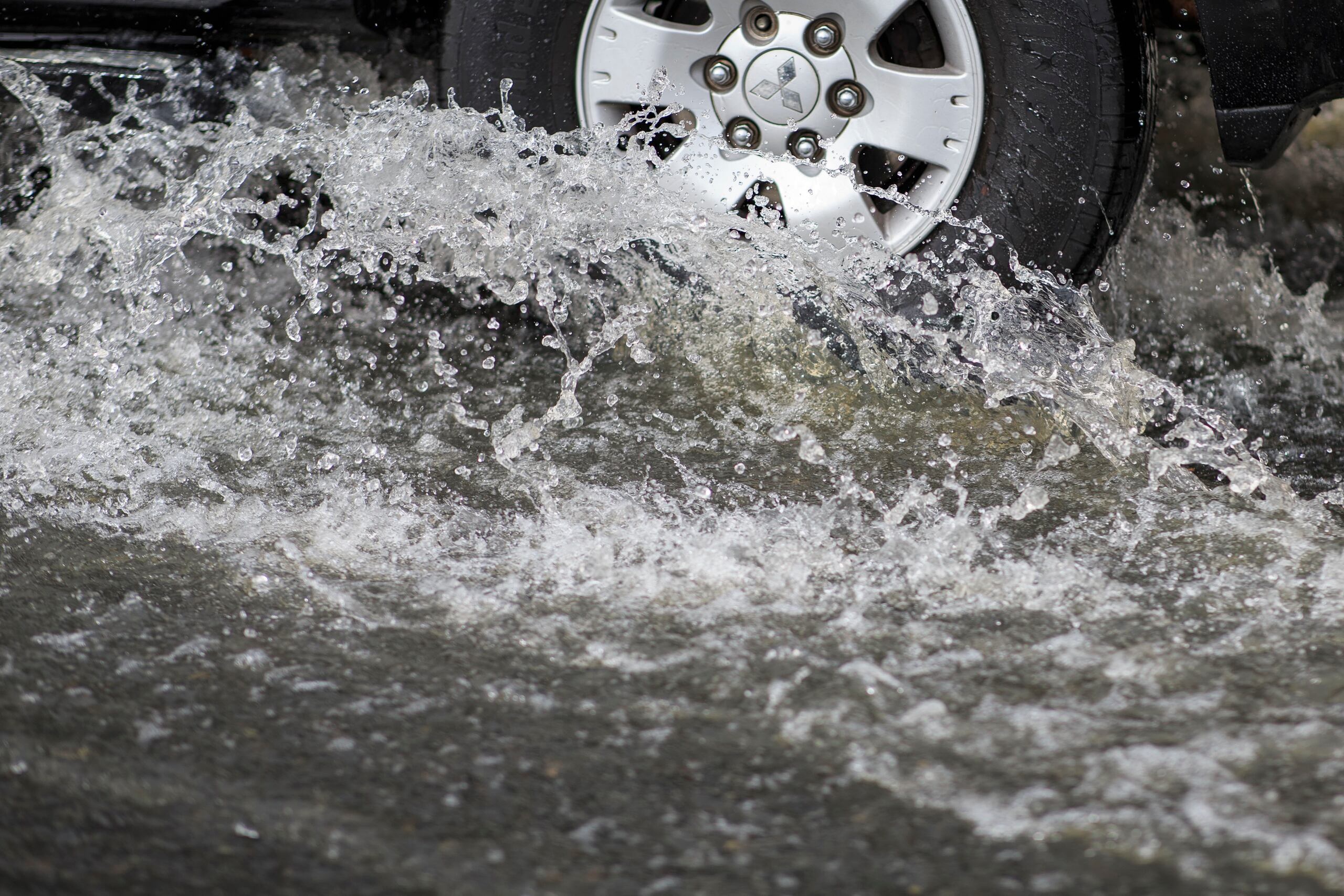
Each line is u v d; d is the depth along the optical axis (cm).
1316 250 664
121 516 445
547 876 267
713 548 417
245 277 639
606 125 542
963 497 446
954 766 302
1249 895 256
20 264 619
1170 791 290
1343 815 279
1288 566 399
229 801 292
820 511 445
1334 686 330
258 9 562
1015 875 264
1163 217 659
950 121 516
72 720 324
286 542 426
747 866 270
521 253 570
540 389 560
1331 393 546
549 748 312
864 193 528
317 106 589
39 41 566
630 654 355
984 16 505
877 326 541
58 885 264
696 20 543
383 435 516
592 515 444
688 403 538
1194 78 631
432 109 554
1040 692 332
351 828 283
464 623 373
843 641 360
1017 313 530
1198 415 527
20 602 385
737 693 335
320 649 360
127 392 550
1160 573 396
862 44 511
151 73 574
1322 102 505
